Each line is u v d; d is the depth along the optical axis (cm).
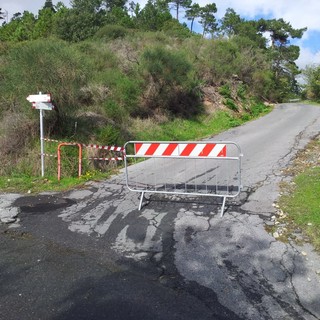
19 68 1148
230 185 860
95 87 1539
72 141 1174
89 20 4047
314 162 1053
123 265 523
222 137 1769
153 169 1072
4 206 776
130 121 1655
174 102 2152
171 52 2175
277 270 495
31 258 550
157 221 670
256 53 3997
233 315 407
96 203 786
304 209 674
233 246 564
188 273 496
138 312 412
